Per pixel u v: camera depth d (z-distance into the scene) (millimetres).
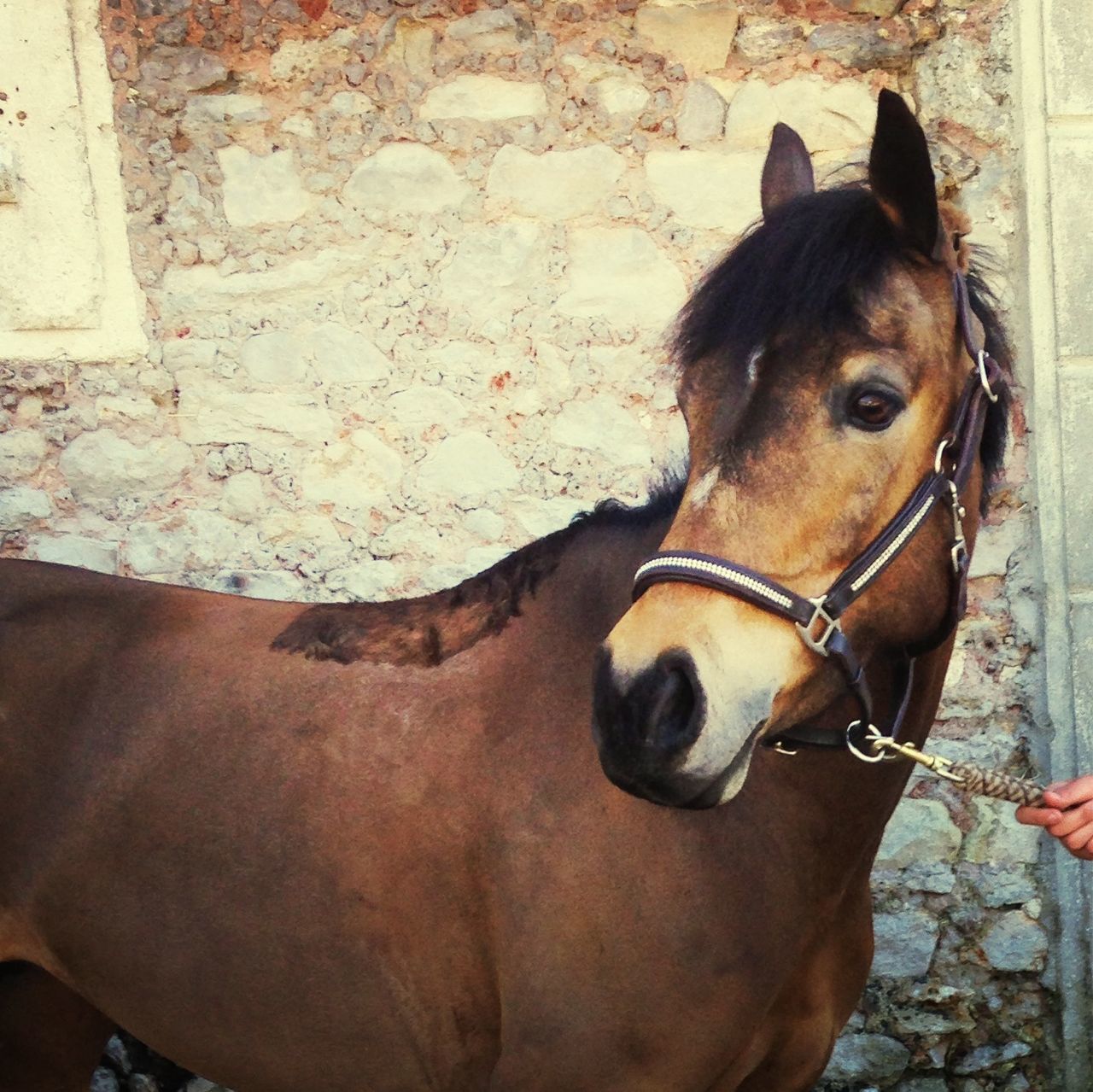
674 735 1569
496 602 2107
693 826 1871
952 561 1766
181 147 3342
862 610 1705
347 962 1995
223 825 2062
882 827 2008
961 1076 3193
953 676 3225
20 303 3311
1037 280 3168
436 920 1959
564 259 3318
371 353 3332
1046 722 3191
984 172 3225
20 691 2225
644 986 1860
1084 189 3156
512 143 3316
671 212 3318
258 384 3342
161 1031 2174
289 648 2182
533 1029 1893
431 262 3326
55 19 3279
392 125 3318
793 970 1929
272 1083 2123
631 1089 1898
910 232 1697
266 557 3336
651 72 3309
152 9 3312
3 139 3287
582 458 3314
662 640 1600
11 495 3332
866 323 1650
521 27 3305
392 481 3334
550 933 1882
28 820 2184
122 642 2262
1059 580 3174
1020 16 3156
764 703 1617
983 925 3203
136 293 3346
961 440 1745
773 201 2105
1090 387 3170
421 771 1991
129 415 3344
